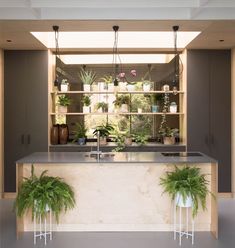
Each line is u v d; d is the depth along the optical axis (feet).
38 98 19.49
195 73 19.54
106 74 21.20
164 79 21.09
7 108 19.53
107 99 20.86
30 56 19.42
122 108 20.15
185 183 12.48
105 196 14.03
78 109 20.98
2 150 19.45
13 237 13.20
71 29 15.33
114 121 21.03
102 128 19.77
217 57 19.60
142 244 12.48
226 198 19.43
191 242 12.67
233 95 19.38
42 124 19.51
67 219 13.99
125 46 19.56
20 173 13.43
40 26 14.64
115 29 15.16
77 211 13.99
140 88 20.38
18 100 19.52
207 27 14.70
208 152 19.60
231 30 15.23
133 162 13.04
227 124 19.60
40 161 13.03
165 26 14.74
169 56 21.09
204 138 19.60
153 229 13.99
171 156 14.43
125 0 13.12
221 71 19.61
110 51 20.36
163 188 13.91
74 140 20.45
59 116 20.90
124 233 13.73
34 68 19.43
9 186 19.52
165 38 19.51
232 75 19.47
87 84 20.04
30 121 19.52
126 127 21.06
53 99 20.61
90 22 14.10
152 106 20.47
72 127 20.97
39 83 19.47
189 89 19.57
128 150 19.19
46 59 19.43
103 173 14.03
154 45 19.52
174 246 12.28
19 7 12.99
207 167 13.99
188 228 13.88
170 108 20.30
